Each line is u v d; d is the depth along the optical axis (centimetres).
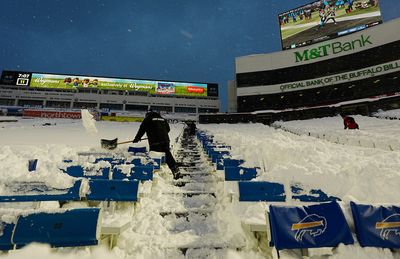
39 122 2870
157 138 440
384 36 3406
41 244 169
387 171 305
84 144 870
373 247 176
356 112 3133
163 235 254
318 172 306
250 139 755
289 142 569
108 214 274
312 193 279
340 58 3684
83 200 275
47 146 615
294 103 3906
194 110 4488
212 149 648
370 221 183
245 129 2192
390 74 3275
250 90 4141
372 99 3011
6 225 171
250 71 4216
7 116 3684
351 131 1040
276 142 526
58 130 1599
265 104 4034
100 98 4275
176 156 714
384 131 1135
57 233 171
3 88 4094
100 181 272
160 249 222
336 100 3525
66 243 170
